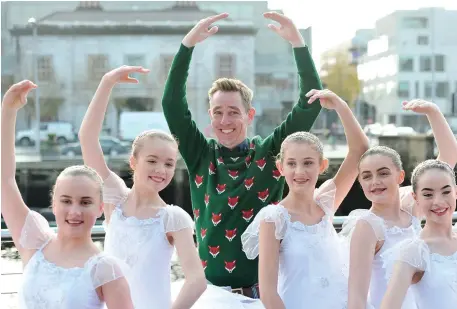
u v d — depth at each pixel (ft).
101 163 7.78
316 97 8.29
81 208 6.31
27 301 6.26
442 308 6.70
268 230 7.36
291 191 7.63
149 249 7.11
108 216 7.64
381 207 7.64
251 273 8.46
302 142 7.52
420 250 6.79
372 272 7.41
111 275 6.13
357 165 8.20
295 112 8.87
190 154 8.87
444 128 8.64
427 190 6.97
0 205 7.07
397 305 6.53
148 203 7.41
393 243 7.38
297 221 7.50
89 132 7.83
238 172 8.70
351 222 7.90
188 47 8.64
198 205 8.84
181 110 8.76
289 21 8.88
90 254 6.35
